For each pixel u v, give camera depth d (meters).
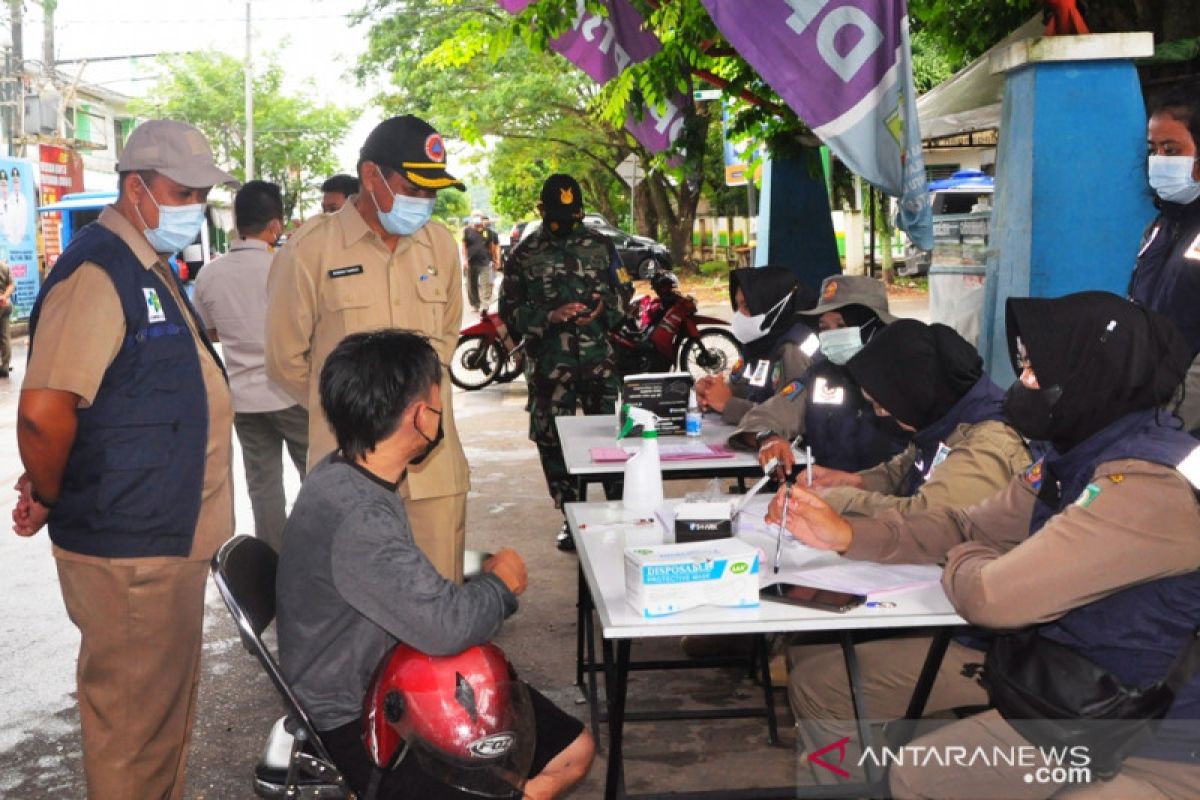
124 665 2.88
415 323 3.66
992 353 5.39
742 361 5.44
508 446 9.01
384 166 3.46
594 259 6.04
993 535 2.80
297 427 4.96
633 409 4.63
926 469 3.28
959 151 20.20
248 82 39.97
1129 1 6.96
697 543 2.64
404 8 27.94
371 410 2.38
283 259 3.68
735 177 14.26
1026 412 2.33
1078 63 5.03
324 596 2.39
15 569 5.97
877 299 4.68
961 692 2.79
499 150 34.41
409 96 29.00
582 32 7.79
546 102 27.83
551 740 2.63
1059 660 2.18
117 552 2.81
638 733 3.96
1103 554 2.18
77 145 30.89
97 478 2.79
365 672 2.43
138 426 2.80
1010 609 2.24
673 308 11.23
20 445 2.73
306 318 3.64
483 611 2.35
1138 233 5.11
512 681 2.36
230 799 3.56
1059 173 5.09
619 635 2.41
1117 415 2.27
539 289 6.00
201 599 3.02
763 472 4.18
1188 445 2.22
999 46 5.32
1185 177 3.84
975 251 8.17
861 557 2.85
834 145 5.29
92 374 2.71
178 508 2.87
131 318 2.78
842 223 24.83
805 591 2.63
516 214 51.69
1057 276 5.14
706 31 7.37
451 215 79.38
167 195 2.83
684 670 4.47
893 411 3.25
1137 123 5.06
